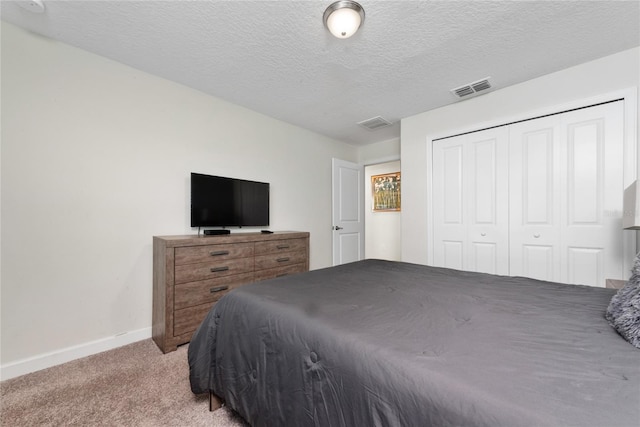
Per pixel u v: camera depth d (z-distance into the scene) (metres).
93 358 1.81
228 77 2.26
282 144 3.29
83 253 1.87
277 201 3.22
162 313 1.92
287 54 1.93
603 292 1.25
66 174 1.81
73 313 1.82
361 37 1.74
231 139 2.76
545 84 2.20
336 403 0.76
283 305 1.09
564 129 2.12
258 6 1.48
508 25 1.63
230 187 2.65
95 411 1.30
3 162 1.61
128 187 2.08
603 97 1.95
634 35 1.72
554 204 2.17
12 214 1.63
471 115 2.62
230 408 1.25
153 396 1.41
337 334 0.83
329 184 3.93
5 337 1.59
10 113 1.63
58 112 1.79
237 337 1.15
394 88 2.42
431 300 1.15
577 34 1.72
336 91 2.51
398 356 0.69
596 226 1.99
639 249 1.83
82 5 1.48
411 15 1.54
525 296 1.19
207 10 1.51
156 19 1.59
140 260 2.13
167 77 2.26
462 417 0.53
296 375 0.89
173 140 2.33
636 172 1.84
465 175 2.66
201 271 2.06
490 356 0.68
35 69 1.71
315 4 1.47
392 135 3.86
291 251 2.75
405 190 3.11
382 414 0.64
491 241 2.49
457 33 1.71
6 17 1.58
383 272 1.74
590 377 0.58
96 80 1.94
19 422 1.23
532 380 0.57
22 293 1.65
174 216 2.33
